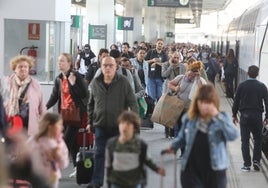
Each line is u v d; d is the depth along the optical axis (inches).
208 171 415.5
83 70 1311.5
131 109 569.3
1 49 840.9
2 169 190.2
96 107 568.7
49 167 410.9
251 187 640.4
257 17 1095.6
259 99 695.1
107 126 563.8
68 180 630.5
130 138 426.9
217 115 416.5
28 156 337.7
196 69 727.7
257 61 996.6
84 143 636.7
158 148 853.2
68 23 888.3
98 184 573.6
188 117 424.2
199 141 414.3
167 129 948.0
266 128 831.7
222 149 415.5
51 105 650.8
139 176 430.0
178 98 737.6
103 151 573.3
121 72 729.0
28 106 547.2
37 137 420.8
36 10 832.9
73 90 630.5
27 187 399.9
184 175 421.1
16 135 348.8
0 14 832.3
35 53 848.9
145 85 1035.3
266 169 737.6
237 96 701.3
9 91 549.3
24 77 553.6
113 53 721.6
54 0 829.8
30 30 848.3
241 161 793.6
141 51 1040.8
